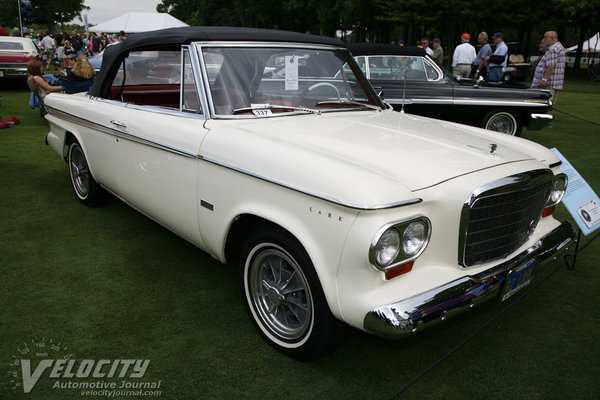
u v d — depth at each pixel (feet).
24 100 36.76
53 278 10.17
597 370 7.77
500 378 7.54
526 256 7.87
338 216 6.26
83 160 13.96
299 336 7.55
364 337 8.52
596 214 10.66
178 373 7.41
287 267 7.72
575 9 67.77
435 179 6.86
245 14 136.36
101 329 8.45
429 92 23.38
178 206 9.45
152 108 10.28
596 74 71.36
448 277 6.79
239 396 6.97
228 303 9.44
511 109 23.93
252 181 7.49
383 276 6.32
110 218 13.69
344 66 11.07
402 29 135.03
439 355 8.09
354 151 7.43
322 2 89.92
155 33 10.36
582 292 10.28
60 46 65.92
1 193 15.60
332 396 7.02
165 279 10.29
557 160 9.37
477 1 67.05
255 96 9.34
